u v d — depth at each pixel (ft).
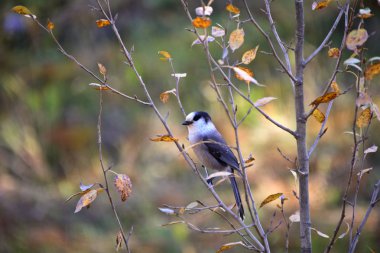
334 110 40.68
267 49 43.21
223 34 14.74
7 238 37.58
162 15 46.06
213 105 42.16
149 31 45.32
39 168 42.55
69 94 45.01
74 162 43.42
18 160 42.93
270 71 42.93
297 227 35.27
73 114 45.21
